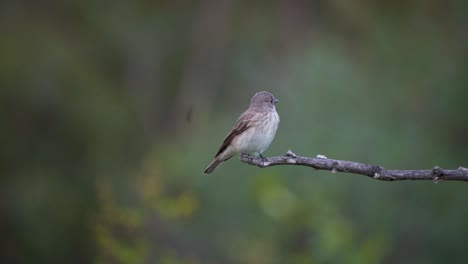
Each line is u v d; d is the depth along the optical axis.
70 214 19.53
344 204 15.20
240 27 25.23
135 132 21.33
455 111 16.97
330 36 22.55
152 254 11.58
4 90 20.08
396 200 15.72
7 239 19.53
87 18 23.28
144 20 25.59
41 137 20.33
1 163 19.89
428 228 15.62
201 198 15.61
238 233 14.45
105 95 21.20
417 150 16.09
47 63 20.78
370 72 18.36
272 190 12.66
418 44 18.52
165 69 25.89
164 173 15.43
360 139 15.82
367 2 22.25
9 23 21.38
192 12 26.25
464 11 19.38
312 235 13.14
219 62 25.30
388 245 14.49
